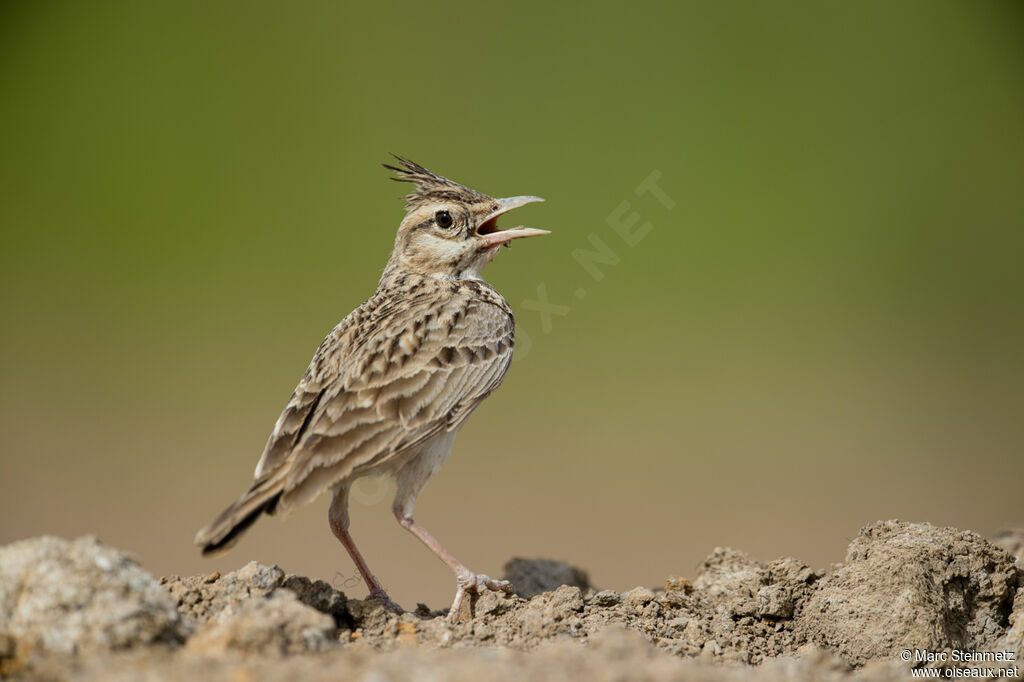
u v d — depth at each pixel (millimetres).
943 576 7754
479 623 7719
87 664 5977
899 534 8070
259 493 7430
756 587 8406
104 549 6418
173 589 7520
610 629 7148
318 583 7688
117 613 6184
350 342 8430
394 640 7496
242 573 7633
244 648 6258
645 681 5883
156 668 5930
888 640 7539
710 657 7367
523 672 5965
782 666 6992
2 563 6309
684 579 8742
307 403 8070
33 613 6168
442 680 5797
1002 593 7762
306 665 6055
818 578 8352
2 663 6086
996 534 10039
